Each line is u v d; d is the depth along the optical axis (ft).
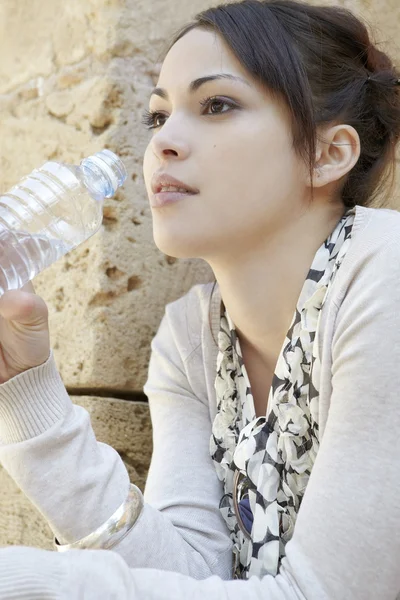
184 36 6.49
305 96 6.20
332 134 6.46
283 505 6.17
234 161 6.04
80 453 6.03
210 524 6.64
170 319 7.50
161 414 7.30
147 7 8.91
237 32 6.27
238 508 6.48
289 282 6.31
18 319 5.73
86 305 8.46
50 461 5.94
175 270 8.80
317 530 5.10
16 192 6.30
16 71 9.86
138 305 8.55
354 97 6.63
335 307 5.79
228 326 6.89
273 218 6.16
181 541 6.30
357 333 5.46
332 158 6.47
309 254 6.29
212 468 6.93
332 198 6.53
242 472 6.31
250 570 6.05
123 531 5.99
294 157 6.22
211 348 7.15
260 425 6.42
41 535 8.55
